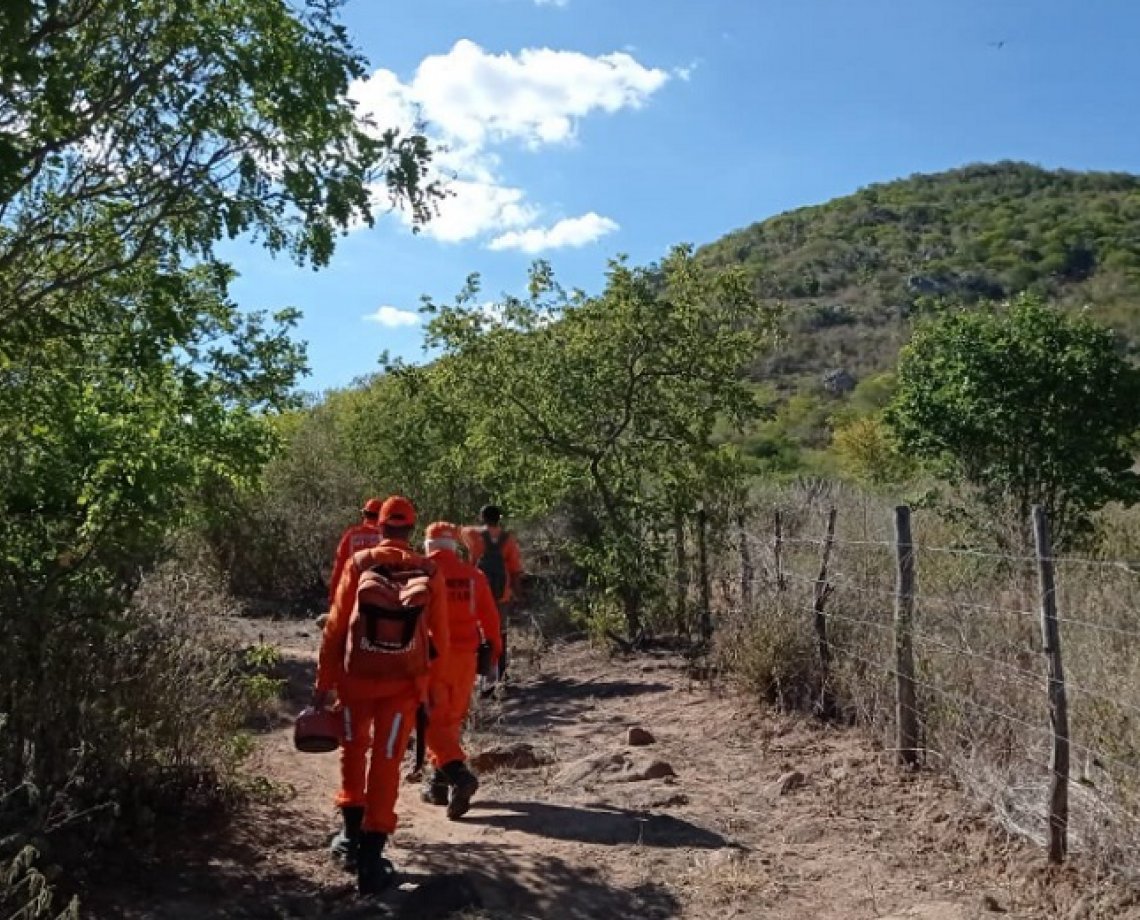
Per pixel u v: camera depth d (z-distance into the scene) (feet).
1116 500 39.11
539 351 43.32
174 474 17.56
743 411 43.78
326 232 17.62
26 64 14.70
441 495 57.26
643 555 42.68
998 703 22.13
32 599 16.74
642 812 22.45
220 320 19.38
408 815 22.61
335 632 18.67
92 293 18.10
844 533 37.86
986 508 37.40
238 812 20.75
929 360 40.24
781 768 25.07
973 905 17.57
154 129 17.10
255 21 16.87
